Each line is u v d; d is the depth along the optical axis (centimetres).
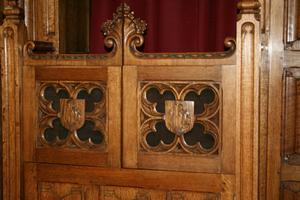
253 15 164
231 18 222
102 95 183
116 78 180
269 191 184
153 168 178
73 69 185
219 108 170
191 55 172
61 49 216
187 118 173
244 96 166
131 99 179
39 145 191
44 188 191
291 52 181
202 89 172
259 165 170
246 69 165
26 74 191
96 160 184
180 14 227
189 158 174
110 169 182
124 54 179
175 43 228
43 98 190
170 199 177
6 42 191
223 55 169
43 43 204
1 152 208
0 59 198
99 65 182
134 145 180
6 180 194
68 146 188
